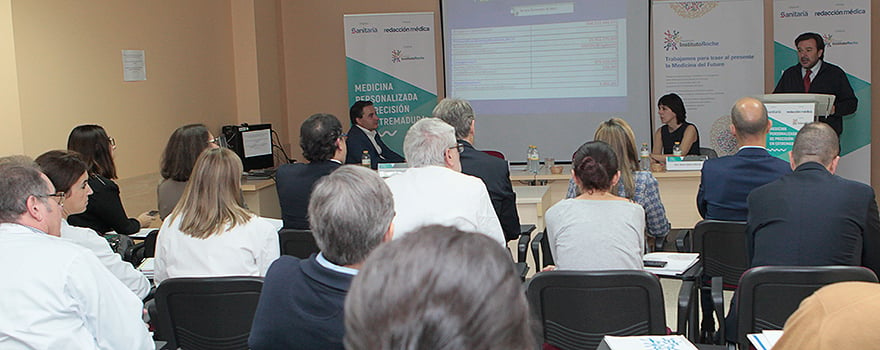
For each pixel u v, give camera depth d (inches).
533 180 241.8
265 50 312.0
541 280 99.3
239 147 267.3
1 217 81.7
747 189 134.0
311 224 61.9
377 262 28.3
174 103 251.0
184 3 260.1
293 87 336.5
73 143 152.8
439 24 323.3
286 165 143.7
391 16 314.2
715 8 293.0
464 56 312.8
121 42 219.5
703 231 127.9
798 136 108.7
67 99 193.9
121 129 218.5
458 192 100.0
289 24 334.0
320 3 331.6
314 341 60.8
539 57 306.8
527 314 27.9
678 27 296.0
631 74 300.7
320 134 138.7
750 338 76.9
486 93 312.7
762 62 292.7
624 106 302.5
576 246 110.0
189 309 100.1
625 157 142.6
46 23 186.1
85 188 111.0
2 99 175.8
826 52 287.6
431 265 27.1
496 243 28.8
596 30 301.4
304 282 61.7
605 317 99.1
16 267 77.5
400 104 317.4
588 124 305.9
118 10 217.9
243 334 100.3
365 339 27.0
